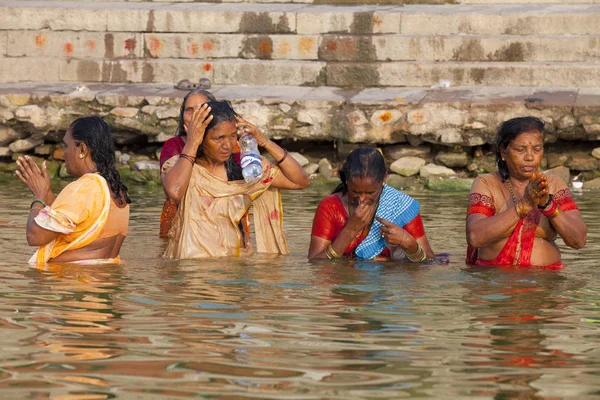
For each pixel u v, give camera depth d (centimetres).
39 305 575
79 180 743
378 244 799
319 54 1753
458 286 656
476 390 417
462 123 1539
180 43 1792
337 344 491
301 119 1586
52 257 743
